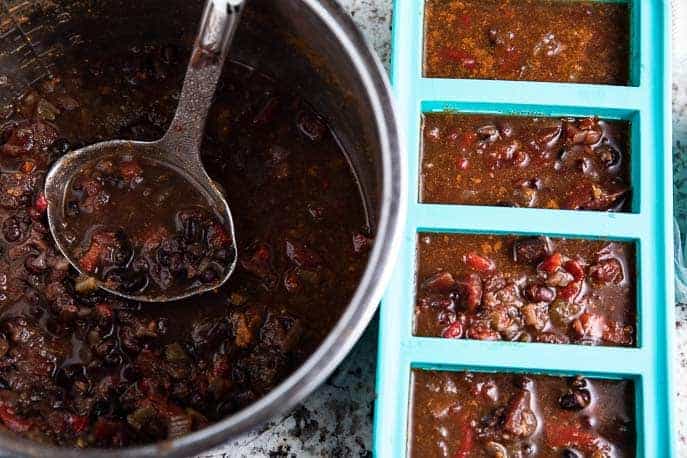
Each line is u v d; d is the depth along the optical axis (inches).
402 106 30.6
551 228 30.1
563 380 29.7
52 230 30.4
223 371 29.8
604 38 31.4
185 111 29.4
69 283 30.3
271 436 31.3
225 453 31.2
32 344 30.0
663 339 29.5
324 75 30.3
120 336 30.1
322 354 26.0
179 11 31.0
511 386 29.7
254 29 30.6
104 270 30.2
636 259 30.1
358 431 31.3
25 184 30.9
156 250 30.3
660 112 30.4
